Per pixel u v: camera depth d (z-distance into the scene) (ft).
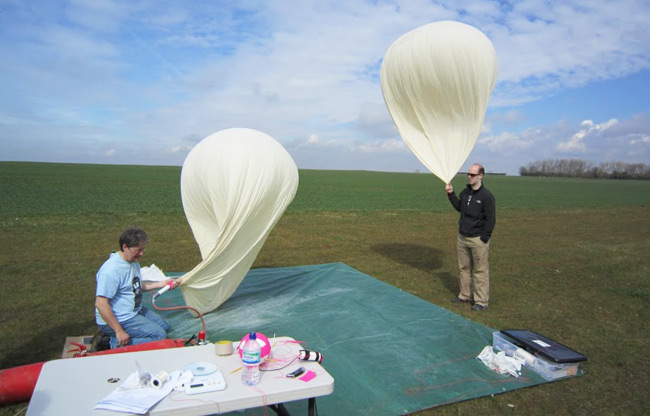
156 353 8.41
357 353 13.73
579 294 22.43
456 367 13.10
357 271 24.17
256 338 8.32
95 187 83.87
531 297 21.62
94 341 12.63
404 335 15.33
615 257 33.22
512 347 13.96
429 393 11.51
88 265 24.58
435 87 18.12
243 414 9.99
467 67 17.12
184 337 14.67
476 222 18.67
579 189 155.94
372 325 16.15
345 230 42.45
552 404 11.54
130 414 6.32
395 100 20.06
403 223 49.08
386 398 11.14
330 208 61.87
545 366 12.94
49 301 18.31
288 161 17.19
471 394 11.59
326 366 12.78
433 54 17.46
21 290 19.69
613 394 12.24
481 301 19.12
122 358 8.14
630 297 22.09
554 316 18.75
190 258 27.89
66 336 14.84
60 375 7.39
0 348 13.80
